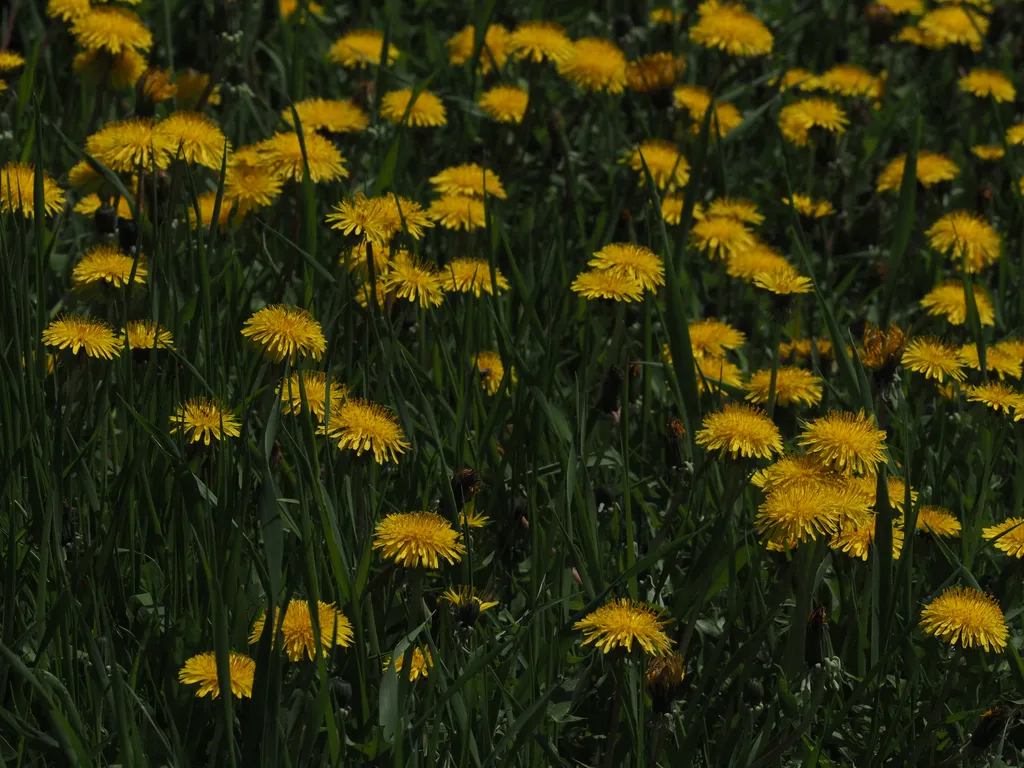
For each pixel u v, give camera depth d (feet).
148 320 17.28
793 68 35.47
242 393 16.01
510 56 30.37
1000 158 30.04
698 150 21.01
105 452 16.12
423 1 36.76
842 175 28.45
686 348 16.87
